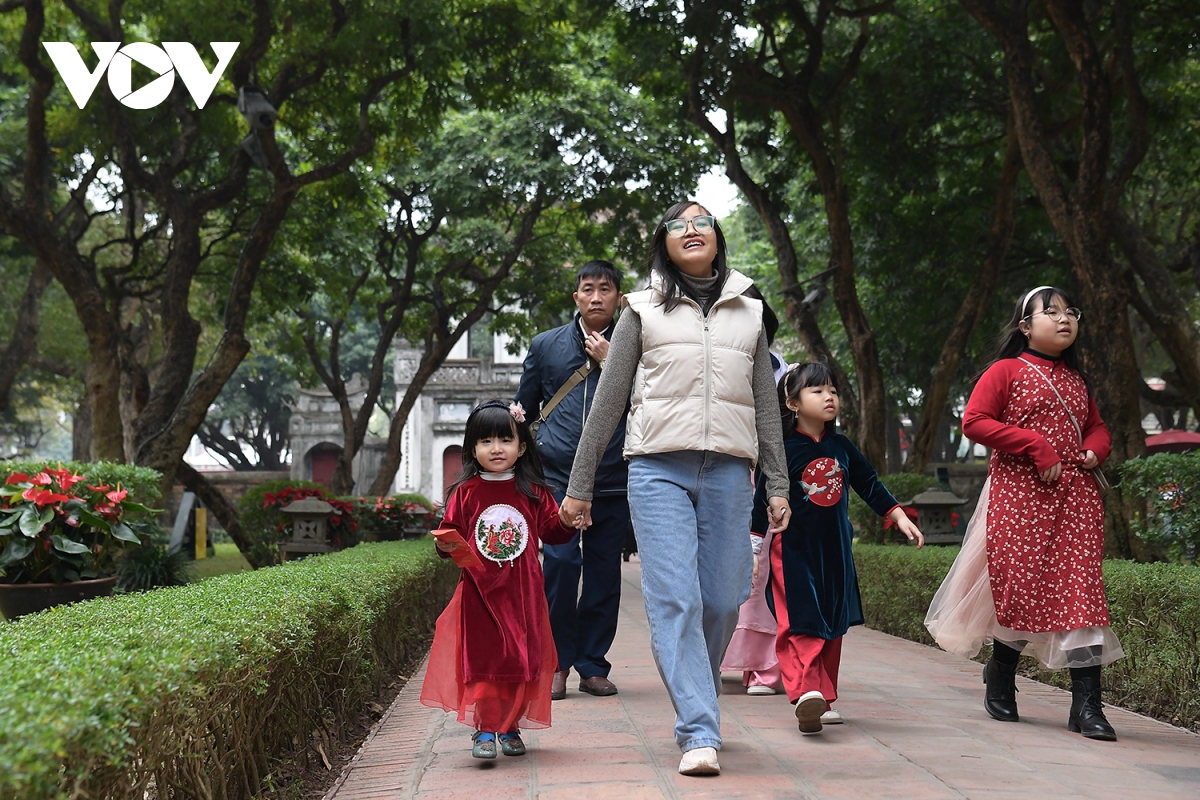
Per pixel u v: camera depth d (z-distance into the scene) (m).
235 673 2.70
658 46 13.30
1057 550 4.16
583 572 5.02
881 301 19.25
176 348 12.31
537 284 22.53
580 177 18.86
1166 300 12.54
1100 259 9.77
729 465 3.60
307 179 11.78
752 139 14.65
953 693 5.21
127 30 13.48
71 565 5.78
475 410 3.88
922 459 14.46
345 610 4.27
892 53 14.46
